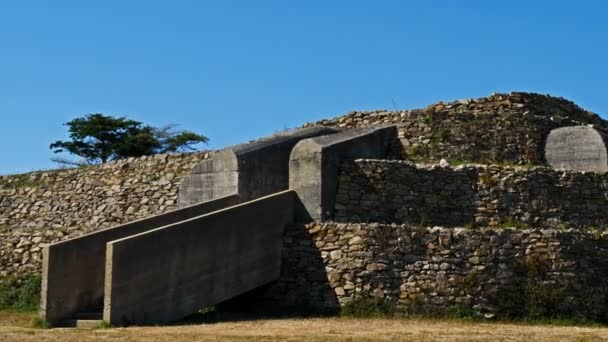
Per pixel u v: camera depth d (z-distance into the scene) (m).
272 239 17.34
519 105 22.08
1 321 16.80
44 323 15.31
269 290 17.47
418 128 21.67
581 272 16.78
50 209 25.14
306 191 18.11
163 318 15.15
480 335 13.58
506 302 16.30
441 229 16.88
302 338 12.80
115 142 47.34
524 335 13.70
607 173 20.06
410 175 18.98
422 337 13.15
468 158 21.05
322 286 16.95
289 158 20.39
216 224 16.20
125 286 14.66
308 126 23.45
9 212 25.67
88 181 25.27
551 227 18.50
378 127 21.47
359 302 16.45
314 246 17.30
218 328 14.33
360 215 18.44
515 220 18.70
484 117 21.70
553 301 16.34
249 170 19.81
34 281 20.97
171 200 23.06
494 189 18.95
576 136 21.05
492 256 16.58
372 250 16.77
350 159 19.02
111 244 14.53
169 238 15.36
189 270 15.64
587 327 15.59
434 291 16.39
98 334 13.30
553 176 19.38
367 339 12.77
